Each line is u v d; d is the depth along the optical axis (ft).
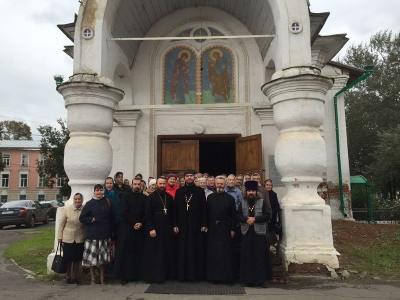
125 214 21.04
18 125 189.57
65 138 84.84
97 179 23.21
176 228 21.22
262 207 20.36
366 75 38.11
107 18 25.35
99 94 23.39
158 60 35.01
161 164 34.04
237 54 34.58
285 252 21.63
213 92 34.60
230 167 49.52
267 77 33.04
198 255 21.07
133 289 19.61
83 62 24.26
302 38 24.07
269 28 29.53
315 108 22.94
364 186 62.13
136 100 34.81
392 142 77.36
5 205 66.28
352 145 102.32
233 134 33.94
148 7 31.48
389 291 19.01
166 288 19.69
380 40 106.11
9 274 23.94
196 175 27.84
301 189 22.67
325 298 17.80
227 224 20.90
